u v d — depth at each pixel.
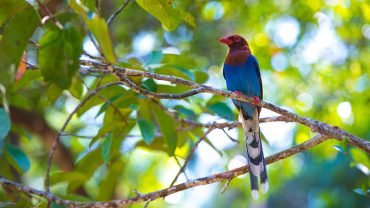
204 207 22.84
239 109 10.02
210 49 17.12
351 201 19.17
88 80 15.43
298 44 16.02
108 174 12.25
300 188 22.78
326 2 15.70
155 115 10.44
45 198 8.66
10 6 6.72
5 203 9.30
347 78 15.92
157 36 17.28
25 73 9.20
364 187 8.96
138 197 8.56
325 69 15.94
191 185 8.70
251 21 16.61
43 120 16.17
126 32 17.11
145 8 8.04
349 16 15.52
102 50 8.30
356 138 8.45
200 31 16.98
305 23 15.97
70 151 17.39
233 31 16.92
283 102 16.30
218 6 16.72
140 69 10.00
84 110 10.62
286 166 18.09
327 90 16.12
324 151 16.47
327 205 19.17
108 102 10.04
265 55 16.17
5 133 6.19
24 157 10.33
